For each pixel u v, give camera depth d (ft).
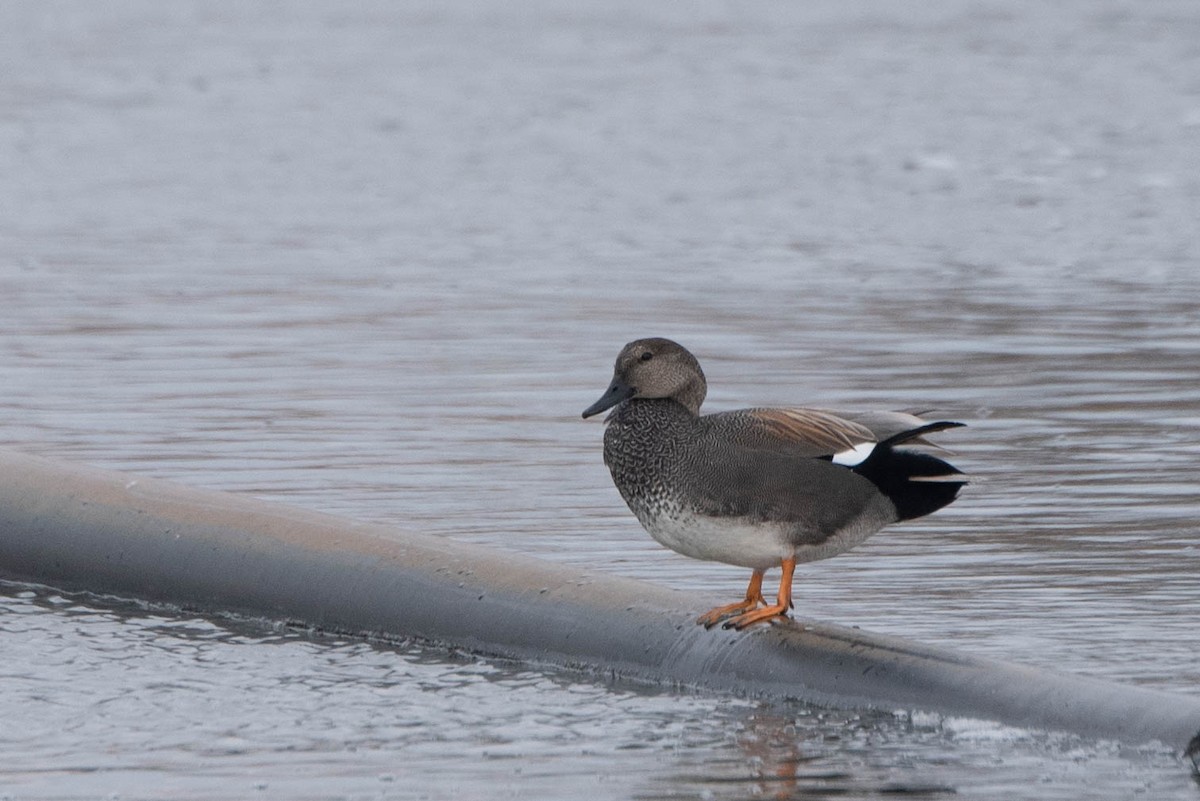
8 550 36.81
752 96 133.80
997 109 127.03
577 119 124.57
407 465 45.09
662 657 30.27
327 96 135.44
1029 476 43.62
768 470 28.45
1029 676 27.91
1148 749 26.37
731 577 35.68
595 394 53.52
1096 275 75.20
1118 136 115.85
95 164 107.86
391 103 132.36
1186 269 76.18
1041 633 31.89
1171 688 28.96
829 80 141.38
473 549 33.45
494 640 31.78
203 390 53.78
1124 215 90.74
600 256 80.38
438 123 123.65
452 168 107.04
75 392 53.36
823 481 28.35
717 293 71.15
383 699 29.45
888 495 28.55
